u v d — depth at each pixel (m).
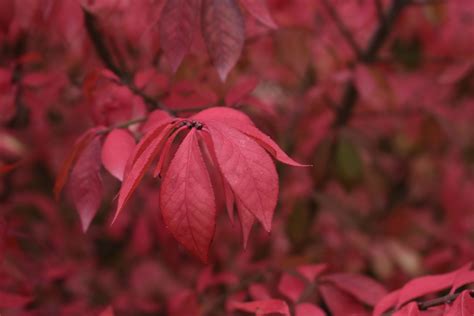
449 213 0.98
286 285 0.55
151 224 0.77
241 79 0.79
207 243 0.41
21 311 0.61
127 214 0.81
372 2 0.83
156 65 0.57
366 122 1.05
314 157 0.84
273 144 0.42
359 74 0.70
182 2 0.48
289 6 0.73
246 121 0.45
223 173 0.41
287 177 0.89
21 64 0.60
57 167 0.84
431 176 1.10
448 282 0.48
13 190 0.81
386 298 0.49
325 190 0.96
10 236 0.55
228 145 0.41
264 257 0.82
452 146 1.10
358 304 0.54
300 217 0.81
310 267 0.56
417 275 0.79
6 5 0.53
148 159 0.41
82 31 0.58
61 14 0.54
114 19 0.55
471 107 1.06
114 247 0.92
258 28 0.64
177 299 0.60
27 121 0.77
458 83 0.98
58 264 0.69
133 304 0.81
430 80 0.97
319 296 0.57
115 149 0.47
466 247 0.84
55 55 0.74
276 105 0.87
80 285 0.80
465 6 0.83
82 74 0.69
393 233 0.98
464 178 1.09
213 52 0.49
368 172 0.90
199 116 0.44
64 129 0.85
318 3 0.78
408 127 1.01
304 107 0.87
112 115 0.51
